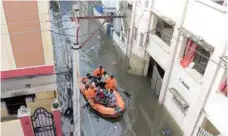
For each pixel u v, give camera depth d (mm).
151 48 15422
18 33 7199
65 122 11062
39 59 7844
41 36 7469
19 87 8156
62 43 15133
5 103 8484
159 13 13633
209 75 9617
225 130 8812
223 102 9039
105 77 15141
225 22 8742
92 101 13781
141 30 16109
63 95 11961
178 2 11688
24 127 8531
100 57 20016
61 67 12547
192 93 11016
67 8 23641
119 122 13406
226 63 8523
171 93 12812
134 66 17516
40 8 7082
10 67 7629
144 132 12961
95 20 26578
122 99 14555
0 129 8250
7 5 6750
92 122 13102
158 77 14656
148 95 15602
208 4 9625
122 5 19672
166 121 13500
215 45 9383
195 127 10742
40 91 8547
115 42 21969
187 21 11148
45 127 9055
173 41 12258
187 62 11516
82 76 16859
